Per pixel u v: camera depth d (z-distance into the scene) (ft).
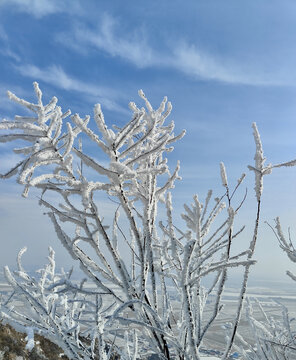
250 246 6.19
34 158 5.24
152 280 6.12
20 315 6.08
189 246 5.22
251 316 8.79
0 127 5.25
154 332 6.08
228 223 6.34
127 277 5.90
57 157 5.52
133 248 6.64
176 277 6.52
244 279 6.17
